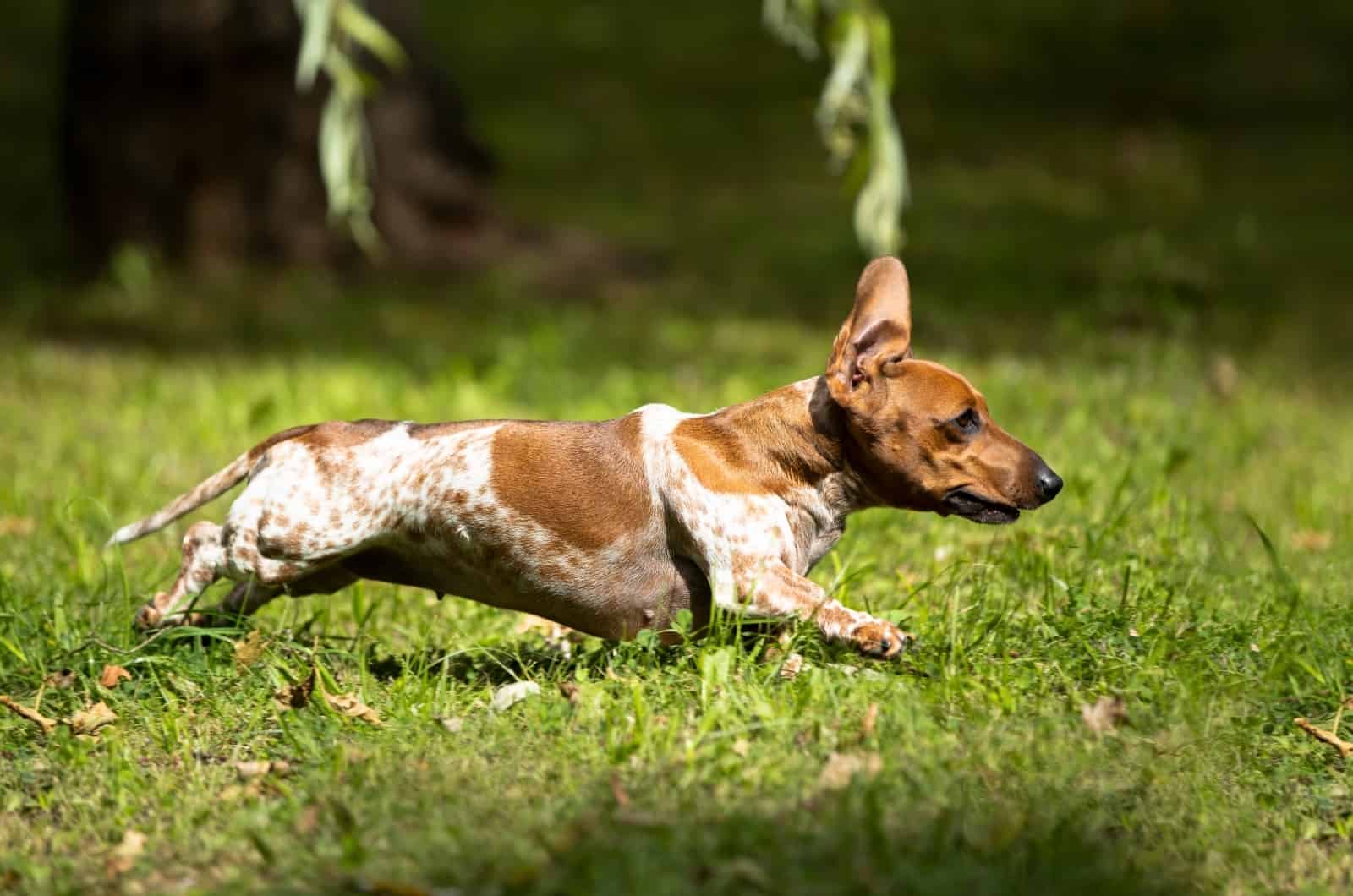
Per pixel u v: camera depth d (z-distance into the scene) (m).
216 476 9.55
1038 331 21.66
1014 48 37.09
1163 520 11.54
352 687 8.84
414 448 8.98
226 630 9.08
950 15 38.53
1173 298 22.28
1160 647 8.54
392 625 10.17
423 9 40.00
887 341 8.68
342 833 6.86
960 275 24.78
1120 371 17.72
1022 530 10.79
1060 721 7.67
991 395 16.53
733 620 8.62
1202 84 35.50
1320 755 7.96
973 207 28.69
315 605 10.56
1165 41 37.56
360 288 23.52
